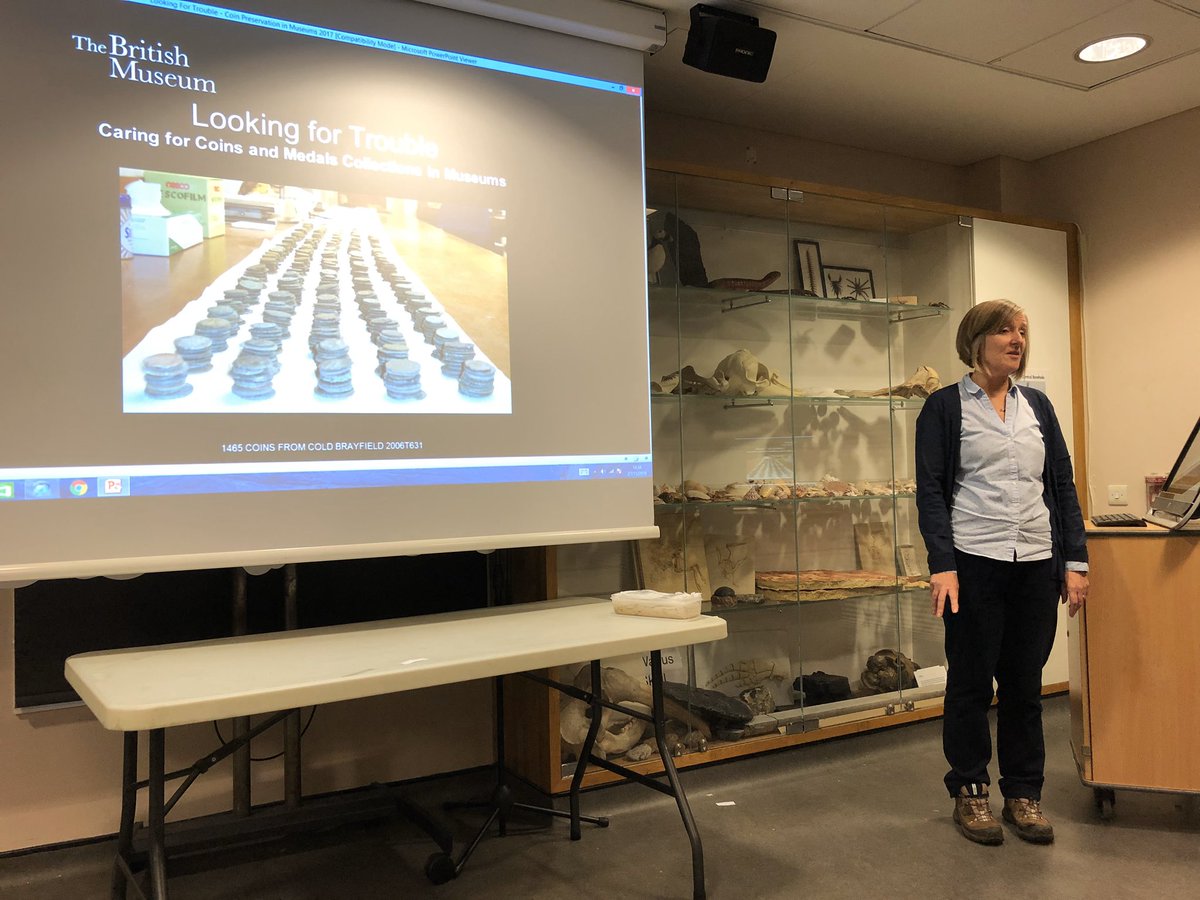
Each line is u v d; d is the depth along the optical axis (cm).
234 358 187
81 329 173
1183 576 229
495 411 217
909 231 344
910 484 341
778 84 307
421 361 208
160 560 177
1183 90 323
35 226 170
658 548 285
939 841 228
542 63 230
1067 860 214
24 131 170
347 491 197
